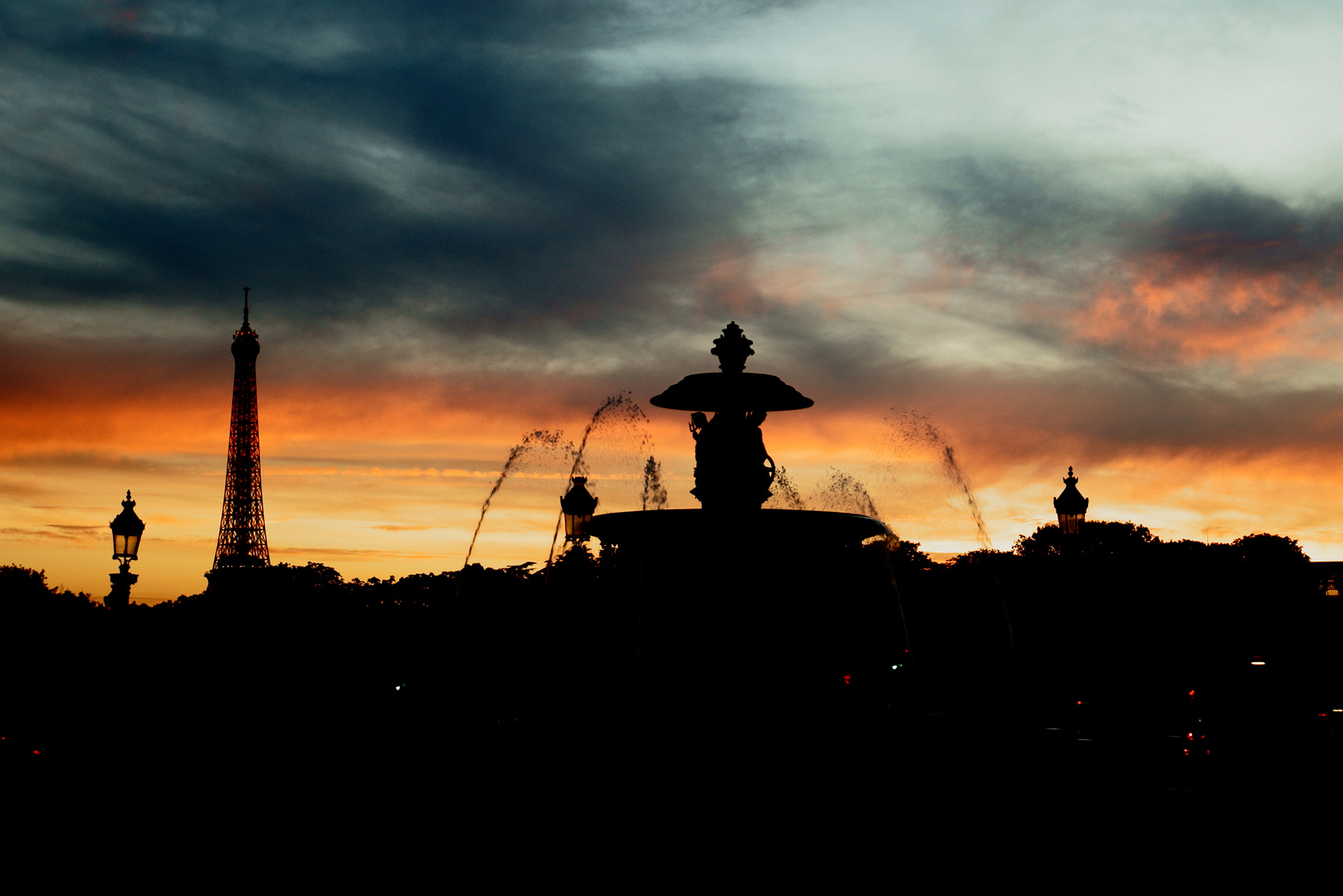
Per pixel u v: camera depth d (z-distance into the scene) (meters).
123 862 13.38
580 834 13.13
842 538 18.16
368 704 30.30
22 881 12.55
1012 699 34.03
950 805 14.70
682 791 14.66
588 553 33.31
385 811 15.00
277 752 21.80
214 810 16.38
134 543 27.19
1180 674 31.27
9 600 78.25
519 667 36.75
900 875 11.72
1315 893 11.75
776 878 11.52
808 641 17.66
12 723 25.36
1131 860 12.89
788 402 18.72
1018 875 11.95
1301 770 20.92
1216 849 13.67
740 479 18.44
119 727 28.66
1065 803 15.56
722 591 17.61
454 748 18.95
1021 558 68.00
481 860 12.37
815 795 14.60
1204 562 70.94
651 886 11.26
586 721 17.89
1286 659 30.36
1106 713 28.38
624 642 30.50
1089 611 53.88
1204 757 20.81
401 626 80.44
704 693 17.28
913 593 65.25
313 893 11.58
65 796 18.31
